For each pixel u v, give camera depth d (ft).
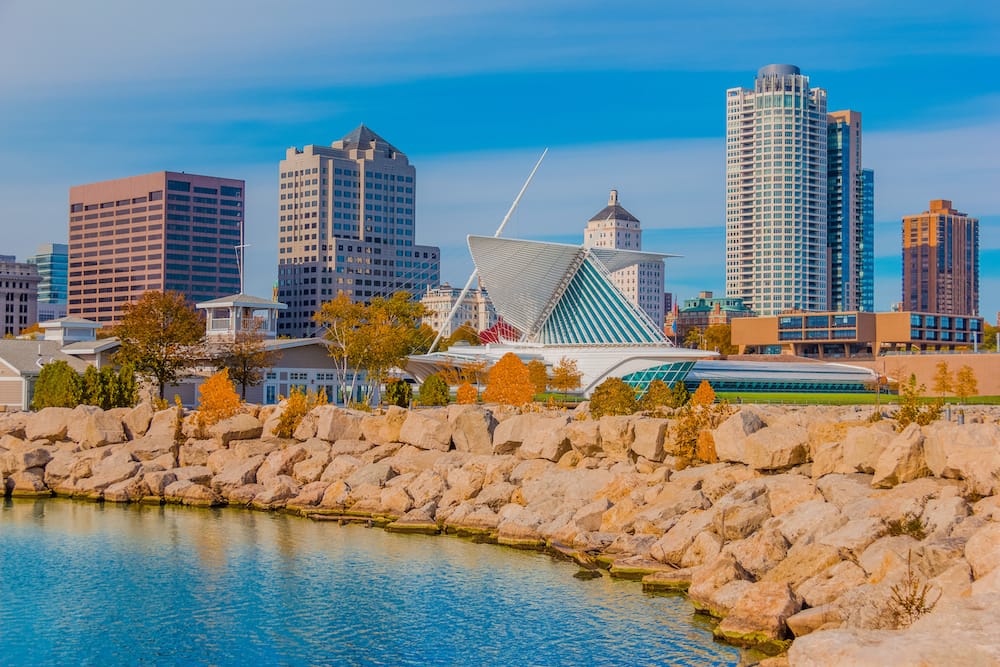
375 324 520.42
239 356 467.11
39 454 340.59
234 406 358.23
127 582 218.59
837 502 200.85
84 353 511.40
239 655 176.04
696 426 262.47
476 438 306.14
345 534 260.83
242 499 304.50
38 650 179.11
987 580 135.74
